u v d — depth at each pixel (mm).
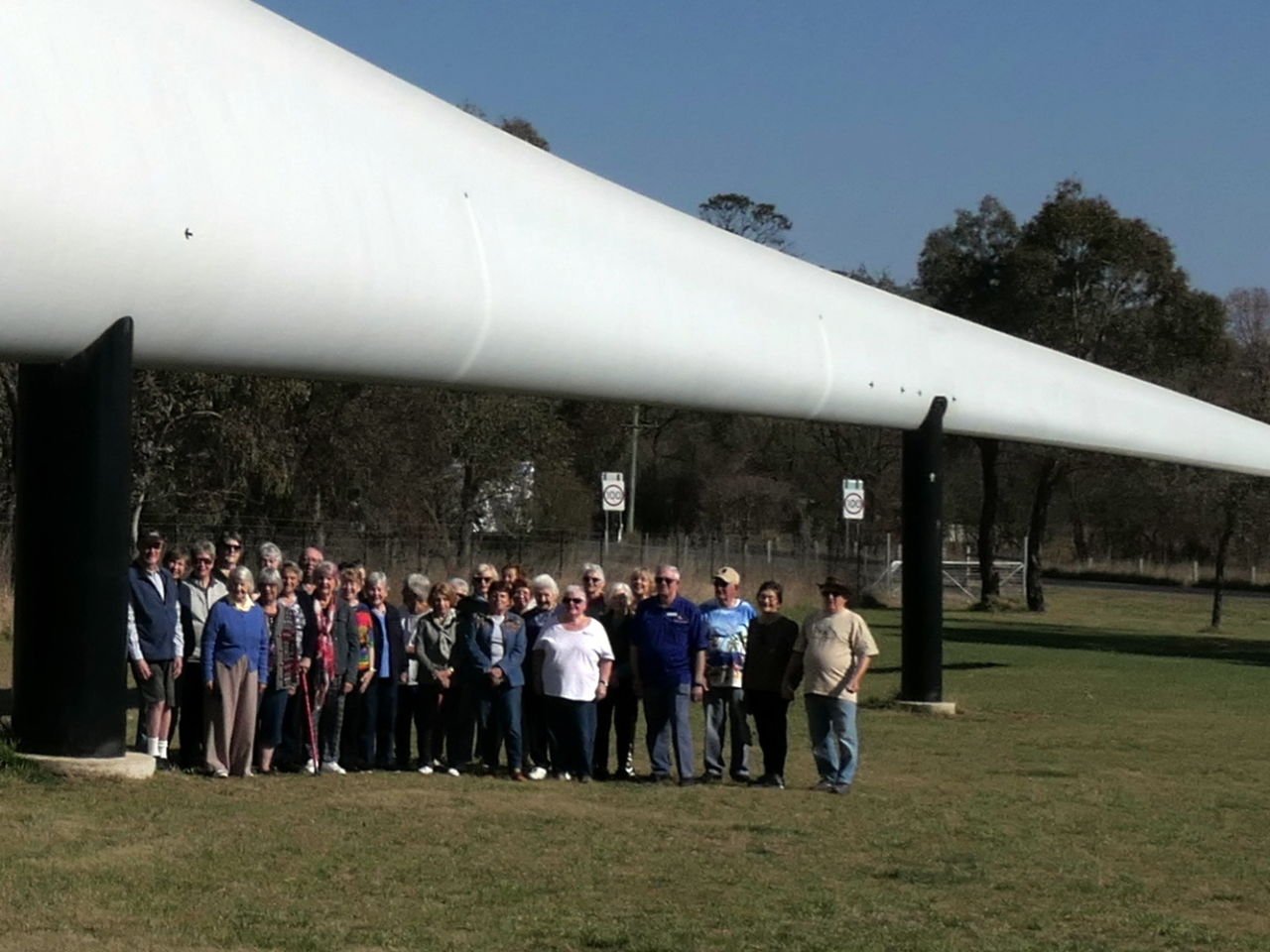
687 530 63344
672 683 12992
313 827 10180
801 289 18297
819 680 12875
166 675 12445
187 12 12031
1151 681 24531
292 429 38000
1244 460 25422
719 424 66188
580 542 38812
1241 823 12086
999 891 9328
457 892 8602
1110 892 9414
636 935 7809
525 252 14055
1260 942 8344
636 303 15273
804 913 8484
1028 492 68562
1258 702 21875
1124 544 76375
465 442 42594
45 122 10398
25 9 10617
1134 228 46844
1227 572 68125
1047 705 20531
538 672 13211
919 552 19312
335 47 13977
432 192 13344
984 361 20531
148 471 33062
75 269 10719
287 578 12617
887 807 12141
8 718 14297
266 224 11703
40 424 11430
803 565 43500
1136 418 22938
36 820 9836
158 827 9883
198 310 11570
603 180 16500
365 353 12922
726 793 12531
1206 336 47156
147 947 7164
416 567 33438
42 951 7023
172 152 11156
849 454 62781
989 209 49281
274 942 7367
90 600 11383
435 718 13164
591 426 60656
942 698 19344
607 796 12156
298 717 12898
